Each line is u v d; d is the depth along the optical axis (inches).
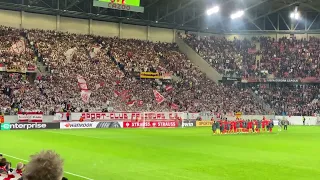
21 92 2108.8
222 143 1342.3
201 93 2696.9
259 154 1047.6
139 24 2989.7
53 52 2453.2
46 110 2074.3
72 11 2603.3
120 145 1230.3
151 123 2260.1
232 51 3147.1
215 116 2501.2
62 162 152.5
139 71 2645.2
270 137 1646.2
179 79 2778.1
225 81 2906.0
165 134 1722.4
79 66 2455.7
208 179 684.7
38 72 2311.8
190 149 1143.0
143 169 781.3
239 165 845.8
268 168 812.6
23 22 2554.1
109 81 2445.9
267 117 2687.0
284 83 3009.4
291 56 3061.0
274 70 2989.7
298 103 2861.7
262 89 2977.4
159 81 2664.9
